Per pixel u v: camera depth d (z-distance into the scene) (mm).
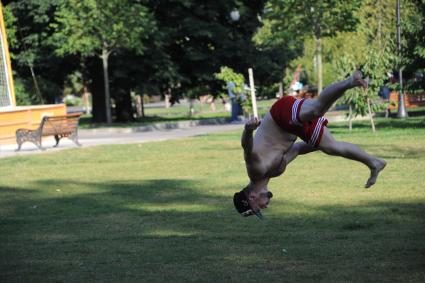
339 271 9109
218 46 48375
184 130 37656
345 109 51125
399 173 17250
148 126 40219
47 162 23484
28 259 10523
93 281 9148
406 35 29203
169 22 46938
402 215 12586
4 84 34000
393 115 39281
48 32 45469
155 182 18047
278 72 50094
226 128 37500
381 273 8945
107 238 11844
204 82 50375
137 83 46875
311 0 39781
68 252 10898
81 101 105312
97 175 20000
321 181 16766
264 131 7859
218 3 47562
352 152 7918
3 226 13250
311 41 55688
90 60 46688
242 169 19719
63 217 14000
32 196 16828
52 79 51500
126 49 42875
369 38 46594
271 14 41781
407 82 30016
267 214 13266
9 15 43531
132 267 9789
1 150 28047
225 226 12430
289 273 9117
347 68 28219
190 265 9750
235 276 9086
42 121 27234
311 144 7859
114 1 39500
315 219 12609
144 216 13695
